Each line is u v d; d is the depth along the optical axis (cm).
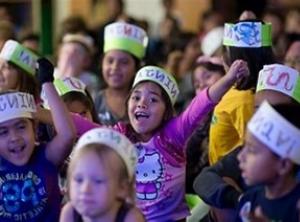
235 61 546
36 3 1195
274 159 434
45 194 523
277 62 627
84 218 461
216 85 538
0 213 520
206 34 1035
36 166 523
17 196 519
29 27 1223
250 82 566
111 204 451
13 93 523
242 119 560
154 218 556
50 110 541
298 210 434
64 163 555
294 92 530
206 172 506
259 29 572
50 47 1124
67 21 1118
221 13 1177
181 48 1137
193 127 551
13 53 656
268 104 442
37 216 521
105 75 734
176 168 558
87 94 632
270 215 441
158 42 1193
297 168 439
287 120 434
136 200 526
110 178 447
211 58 734
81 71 888
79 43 888
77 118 562
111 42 735
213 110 589
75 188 448
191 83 851
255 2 1214
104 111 723
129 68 730
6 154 520
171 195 557
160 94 562
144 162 557
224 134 573
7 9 1255
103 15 1312
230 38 580
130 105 565
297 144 433
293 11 1176
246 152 442
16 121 519
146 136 562
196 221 566
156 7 1466
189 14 1451
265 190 447
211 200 490
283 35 935
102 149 450
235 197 480
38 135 562
